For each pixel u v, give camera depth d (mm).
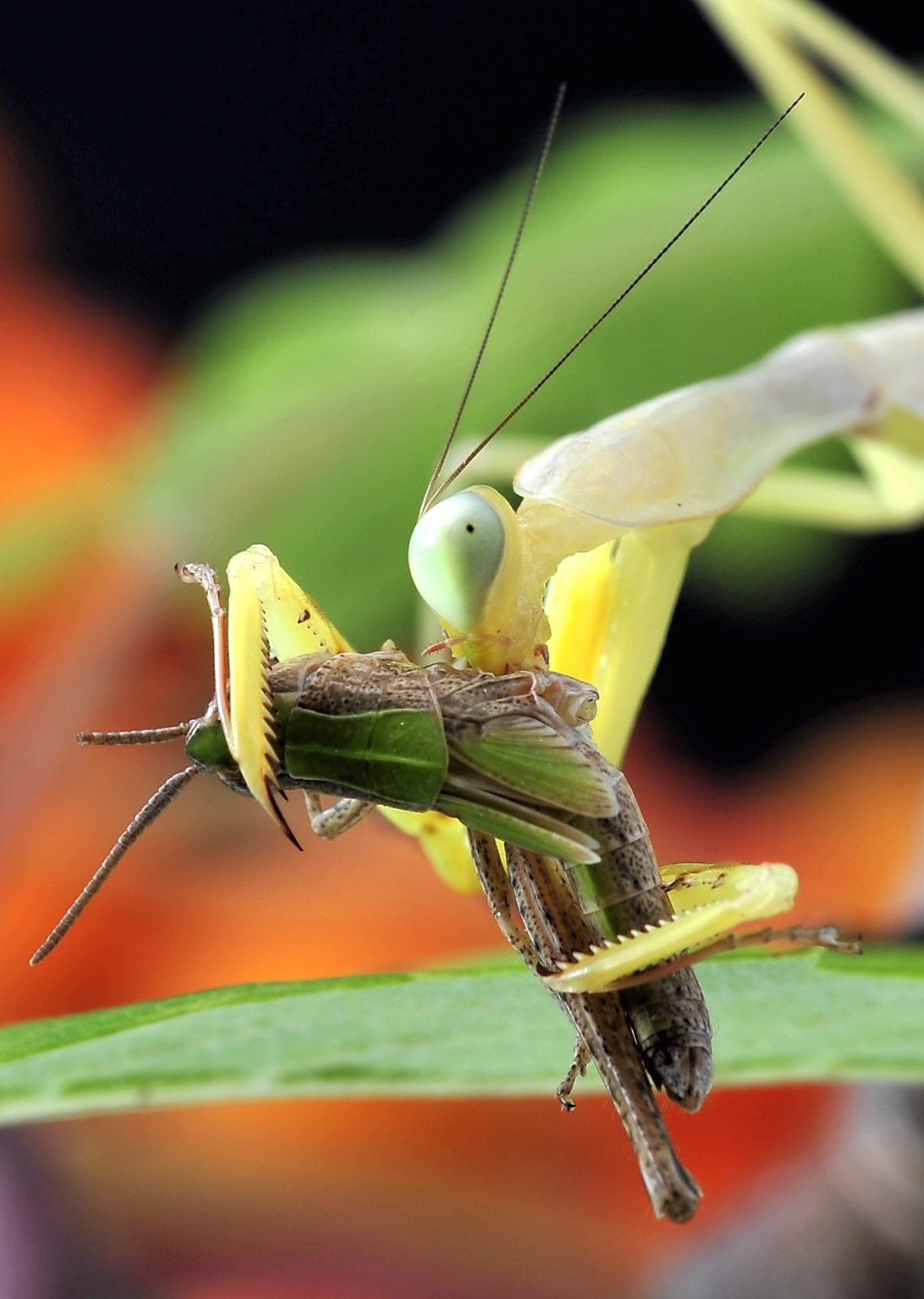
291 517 179
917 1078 111
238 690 115
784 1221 145
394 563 187
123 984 217
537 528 130
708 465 136
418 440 179
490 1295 199
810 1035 114
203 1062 111
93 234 265
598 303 177
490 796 115
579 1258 201
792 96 156
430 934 226
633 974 114
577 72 215
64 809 219
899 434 146
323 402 177
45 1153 185
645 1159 114
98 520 174
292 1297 191
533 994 115
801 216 177
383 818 137
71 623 177
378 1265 199
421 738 115
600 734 139
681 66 213
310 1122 206
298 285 193
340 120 241
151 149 259
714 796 281
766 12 156
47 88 264
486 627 127
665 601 138
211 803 233
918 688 279
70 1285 178
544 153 129
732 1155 200
